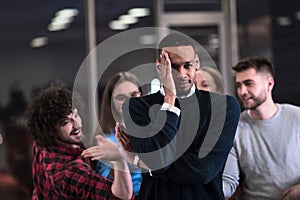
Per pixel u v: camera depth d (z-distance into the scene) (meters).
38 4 6.68
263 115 3.08
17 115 6.50
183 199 2.17
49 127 2.34
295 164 3.02
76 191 2.24
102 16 6.77
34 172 2.50
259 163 3.06
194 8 7.02
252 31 6.99
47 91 2.42
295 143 3.04
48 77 6.66
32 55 6.65
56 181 2.29
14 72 6.60
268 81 3.11
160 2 6.88
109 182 2.22
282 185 3.01
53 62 6.68
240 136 3.11
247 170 3.09
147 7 6.89
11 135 6.36
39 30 6.67
